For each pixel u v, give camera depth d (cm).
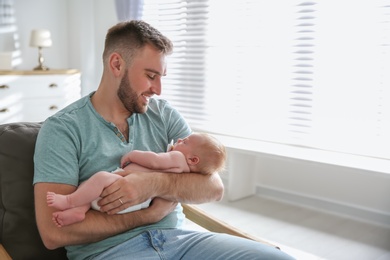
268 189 348
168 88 397
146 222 139
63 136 137
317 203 322
